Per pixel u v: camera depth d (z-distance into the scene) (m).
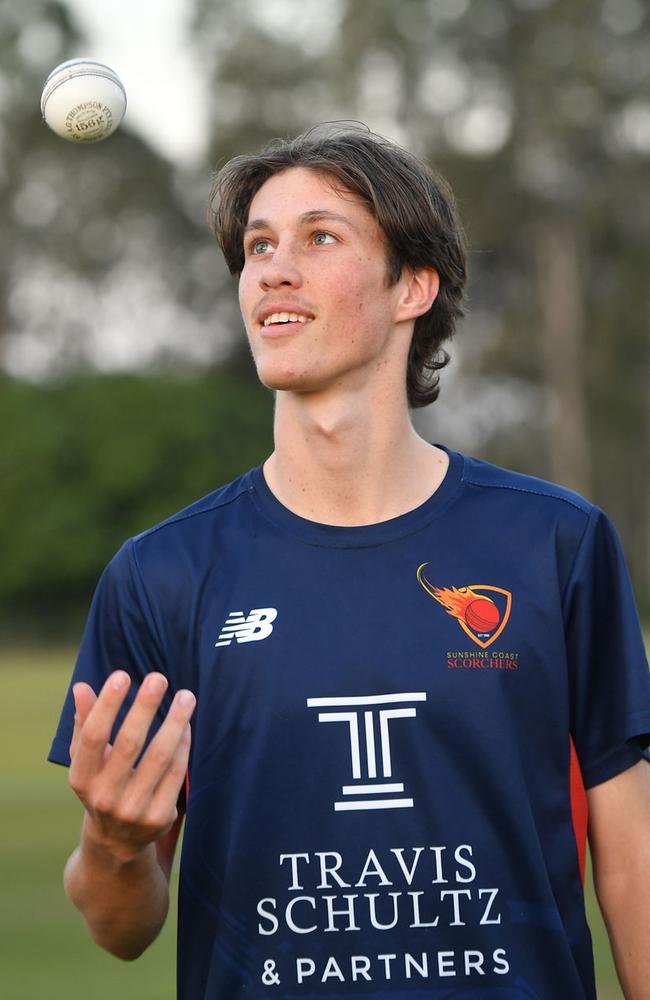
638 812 5.38
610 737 5.38
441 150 83.44
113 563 5.57
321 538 5.41
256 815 5.16
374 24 83.06
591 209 84.50
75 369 93.62
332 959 5.06
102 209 94.81
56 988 10.75
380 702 5.17
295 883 5.11
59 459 86.44
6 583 85.19
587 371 87.69
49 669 61.78
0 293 95.75
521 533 5.45
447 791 5.12
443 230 5.77
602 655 5.45
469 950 5.05
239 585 5.38
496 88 83.56
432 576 5.35
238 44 89.94
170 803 4.73
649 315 87.25
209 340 98.12
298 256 5.41
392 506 5.49
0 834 18.78
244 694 5.24
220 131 90.25
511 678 5.24
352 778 5.13
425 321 5.90
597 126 83.25
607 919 5.44
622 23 84.12
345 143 5.62
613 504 94.19
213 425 89.62
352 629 5.27
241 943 5.13
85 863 5.10
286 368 5.34
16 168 95.06
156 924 5.42
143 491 87.69
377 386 5.52
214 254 96.12
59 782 24.50
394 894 5.07
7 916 13.59
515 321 86.88
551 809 5.23
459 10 83.44
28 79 94.75
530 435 88.81
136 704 4.59
